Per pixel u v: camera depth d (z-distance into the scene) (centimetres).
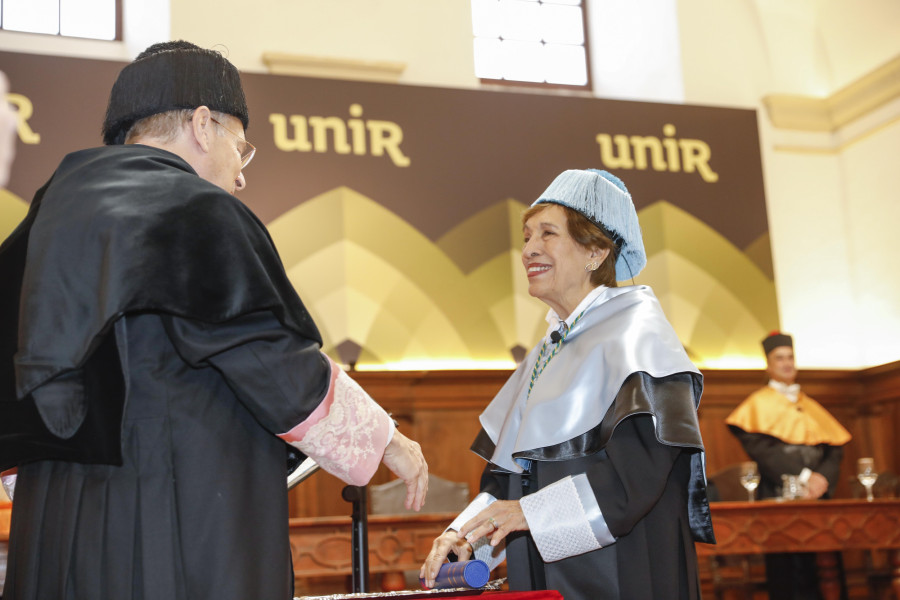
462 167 711
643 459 156
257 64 698
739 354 743
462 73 755
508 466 177
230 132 142
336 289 669
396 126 703
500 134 724
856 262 798
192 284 114
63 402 111
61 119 625
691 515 167
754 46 818
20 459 120
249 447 121
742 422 569
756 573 622
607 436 157
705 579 633
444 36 756
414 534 383
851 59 808
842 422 757
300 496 629
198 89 139
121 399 113
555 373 173
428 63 746
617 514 151
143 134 138
